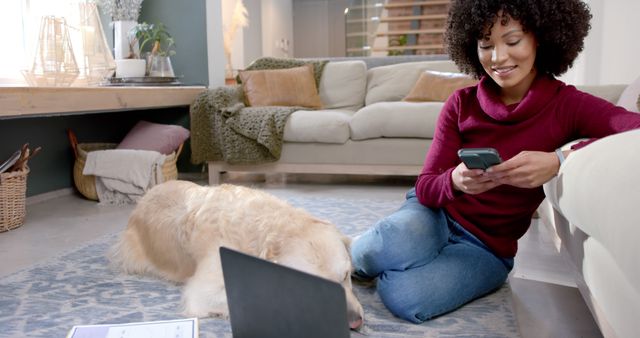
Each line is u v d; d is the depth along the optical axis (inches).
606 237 29.5
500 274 60.4
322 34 343.9
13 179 95.6
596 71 136.3
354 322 48.4
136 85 140.0
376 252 55.7
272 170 138.9
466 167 45.9
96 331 44.4
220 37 166.2
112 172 116.9
